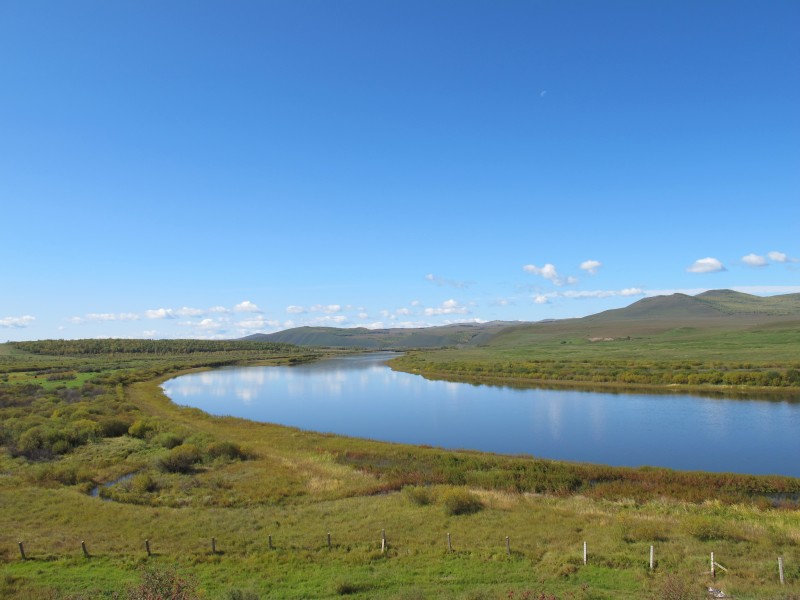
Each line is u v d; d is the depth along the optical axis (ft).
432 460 151.94
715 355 415.03
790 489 118.73
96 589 70.13
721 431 180.75
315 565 79.82
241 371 526.98
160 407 267.39
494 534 90.53
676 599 61.16
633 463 149.18
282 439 184.65
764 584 65.82
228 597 64.85
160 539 91.50
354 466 146.82
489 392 307.78
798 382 257.34
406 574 75.66
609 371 334.85
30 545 87.30
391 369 519.19
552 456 160.76
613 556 78.18
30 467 141.49
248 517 103.30
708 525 86.22
